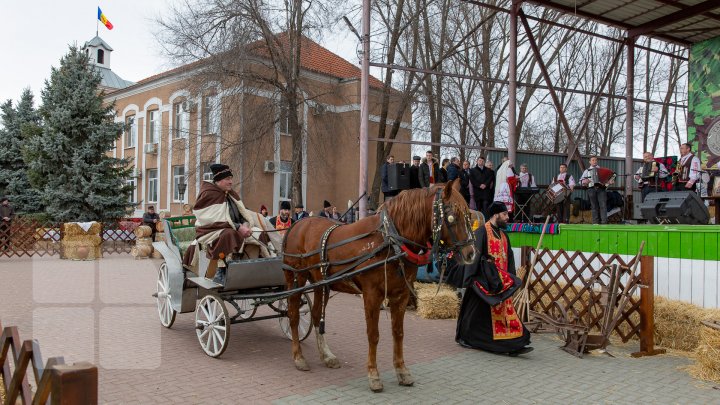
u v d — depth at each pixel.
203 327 7.01
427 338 8.15
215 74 21.02
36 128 25.73
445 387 5.74
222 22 21.22
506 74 27.16
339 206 29.41
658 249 8.09
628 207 14.69
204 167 25.47
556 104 14.26
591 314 7.87
